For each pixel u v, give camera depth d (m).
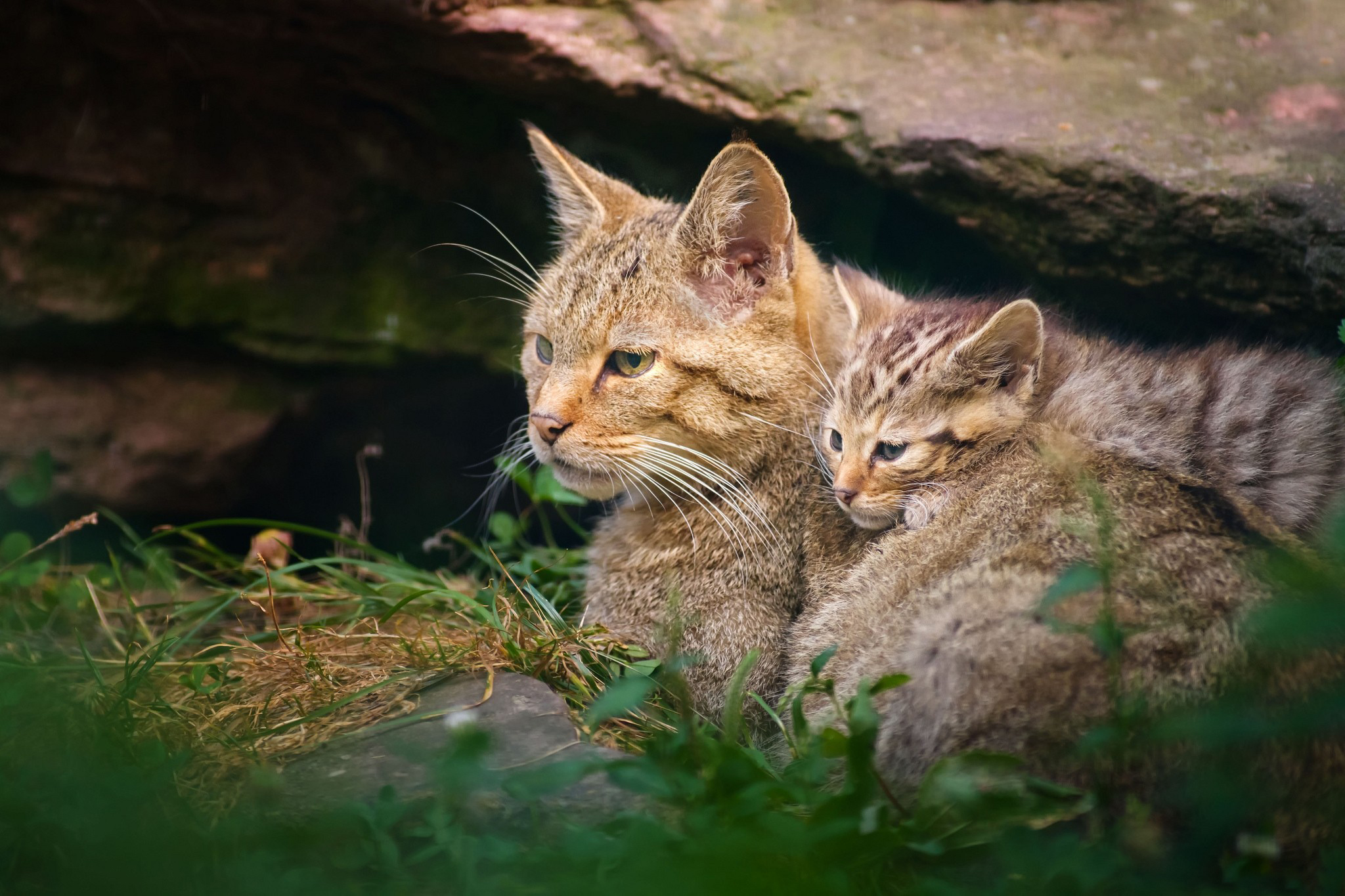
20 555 9.13
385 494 11.80
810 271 8.27
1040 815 5.21
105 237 10.05
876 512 7.17
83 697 6.88
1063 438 6.71
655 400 7.72
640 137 10.23
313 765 6.04
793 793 5.29
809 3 9.84
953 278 10.61
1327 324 8.23
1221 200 8.20
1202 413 7.14
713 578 7.75
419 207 10.66
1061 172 8.58
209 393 10.70
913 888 4.73
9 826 5.11
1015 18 9.84
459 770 5.11
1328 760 5.30
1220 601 5.50
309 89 9.83
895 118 9.07
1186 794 5.19
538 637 7.21
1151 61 9.42
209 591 9.70
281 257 10.48
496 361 11.11
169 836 4.97
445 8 8.63
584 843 4.88
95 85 9.70
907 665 5.99
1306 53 9.38
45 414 10.38
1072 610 5.60
